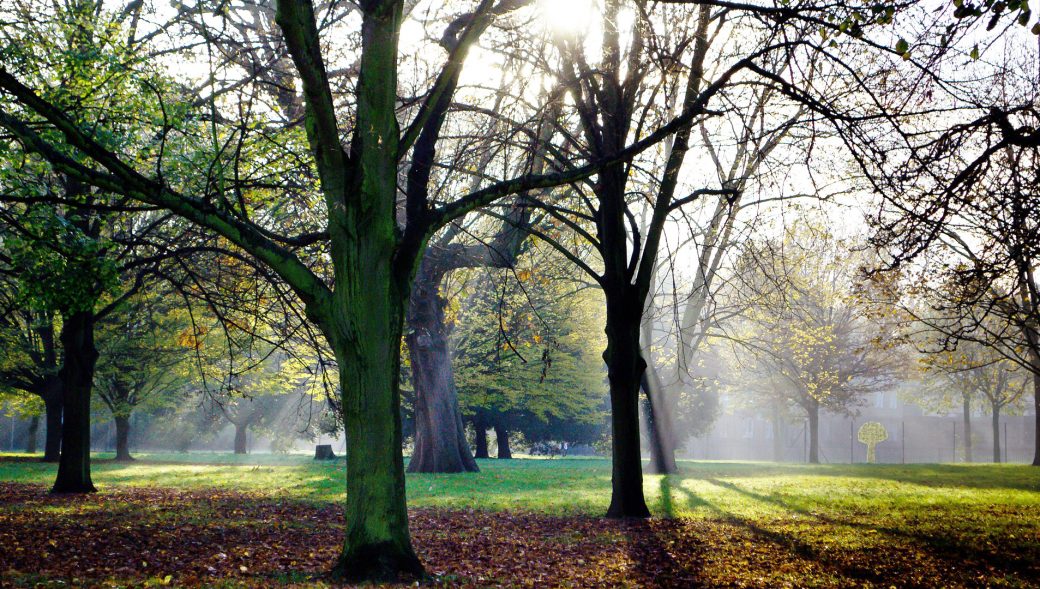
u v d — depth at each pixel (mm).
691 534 13359
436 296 30797
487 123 16594
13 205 15555
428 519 15367
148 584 8266
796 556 11383
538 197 18656
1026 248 12836
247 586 8281
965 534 13820
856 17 9703
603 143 15445
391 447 9211
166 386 40406
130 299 22250
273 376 37406
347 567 8945
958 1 8727
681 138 14594
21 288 15047
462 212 10188
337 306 9328
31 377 35750
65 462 20297
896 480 26766
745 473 30922
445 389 32125
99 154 9031
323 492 20984
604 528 14055
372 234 9281
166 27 15047
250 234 9406
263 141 16000
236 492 20781
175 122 15414
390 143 9383
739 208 18281
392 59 9219
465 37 10062
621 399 15992
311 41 8852
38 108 8836
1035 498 20516
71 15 16797
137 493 20172
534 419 51625
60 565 9250
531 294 34969
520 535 13109
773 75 10922
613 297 15953
